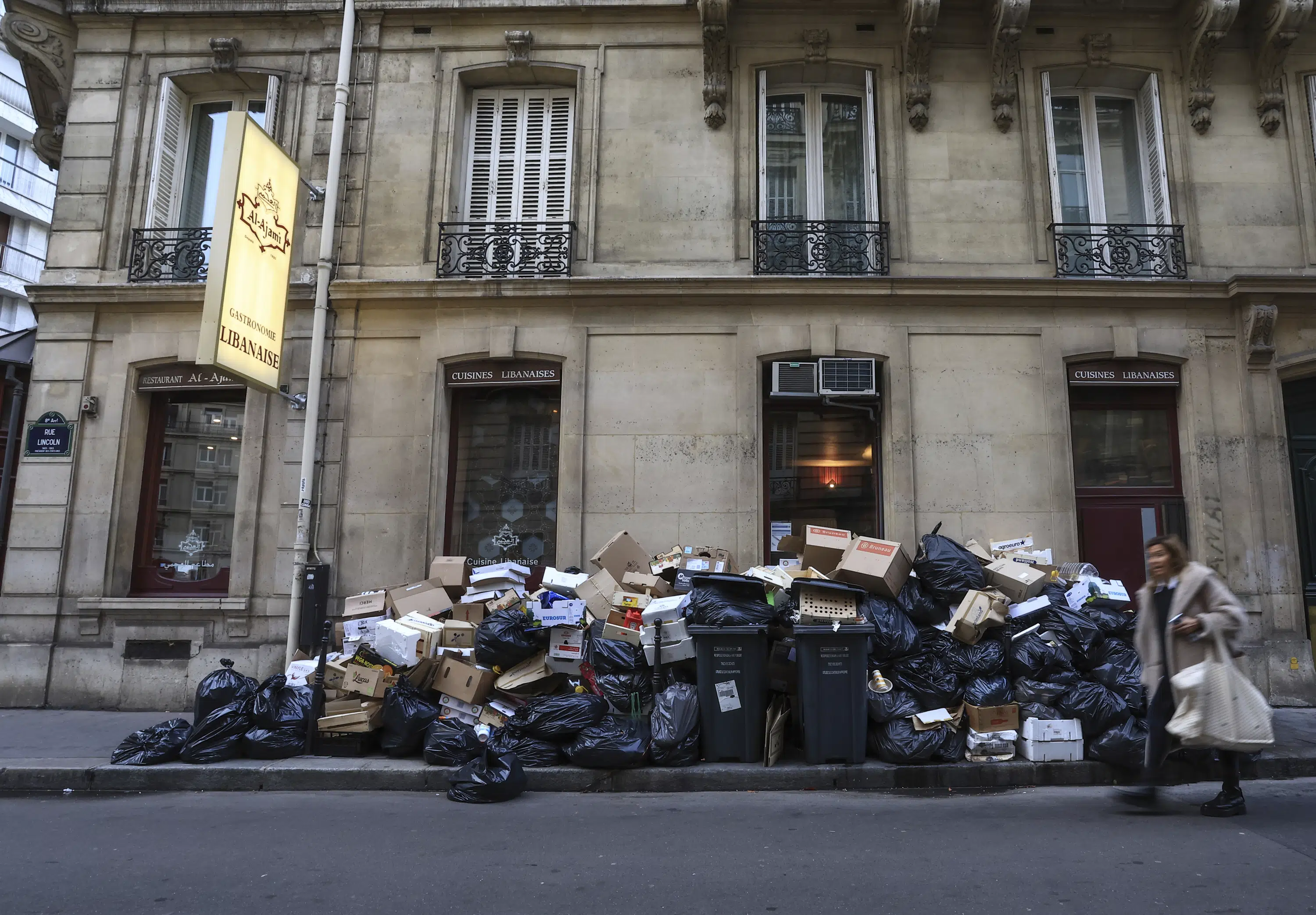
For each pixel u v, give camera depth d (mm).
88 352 9867
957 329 9547
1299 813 5195
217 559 9828
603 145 10078
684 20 10266
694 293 9539
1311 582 9289
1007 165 9914
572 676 6953
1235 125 9953
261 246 8719
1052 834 4797
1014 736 6316
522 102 10609
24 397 10984
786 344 9523
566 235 9875
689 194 9938
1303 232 9742
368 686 6793
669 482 9359
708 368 9555
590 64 10266
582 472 9391
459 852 4551
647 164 10023
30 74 10977
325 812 5488
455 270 9859
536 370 9695
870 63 10164
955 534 9195
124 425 9734
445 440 9734
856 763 6266
